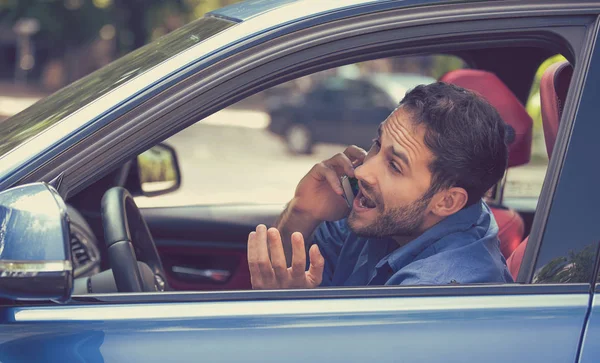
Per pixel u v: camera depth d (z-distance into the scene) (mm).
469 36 1765
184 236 3275
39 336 1550
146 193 3463
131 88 1668
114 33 23516
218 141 17953
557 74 2264
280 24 1716
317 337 1612
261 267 1822
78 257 3148
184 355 1573
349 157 2312
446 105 1911
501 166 1976
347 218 2230
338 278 2359
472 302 1680
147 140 1647
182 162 14602
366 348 1618
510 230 2854
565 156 1717
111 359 1554
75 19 23000
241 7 2031
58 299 1479
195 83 1666
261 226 1838
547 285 1703
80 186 1619
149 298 1608
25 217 1462
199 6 23438
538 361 1650
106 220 2139
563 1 1773
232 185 12016
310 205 2305
